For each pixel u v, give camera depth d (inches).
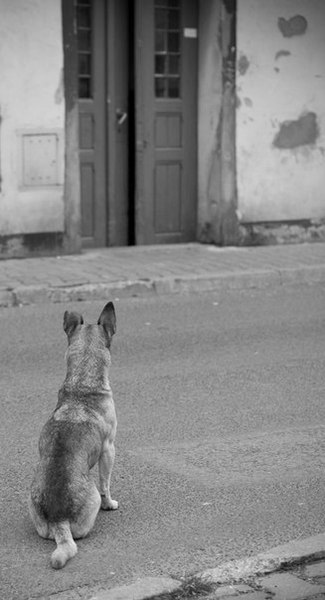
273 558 236.4
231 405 354.3
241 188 647.8
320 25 661.3
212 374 390.6
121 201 640.4
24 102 580.7
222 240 647.1
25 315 483.8
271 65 649.0
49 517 236.2
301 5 652.7
